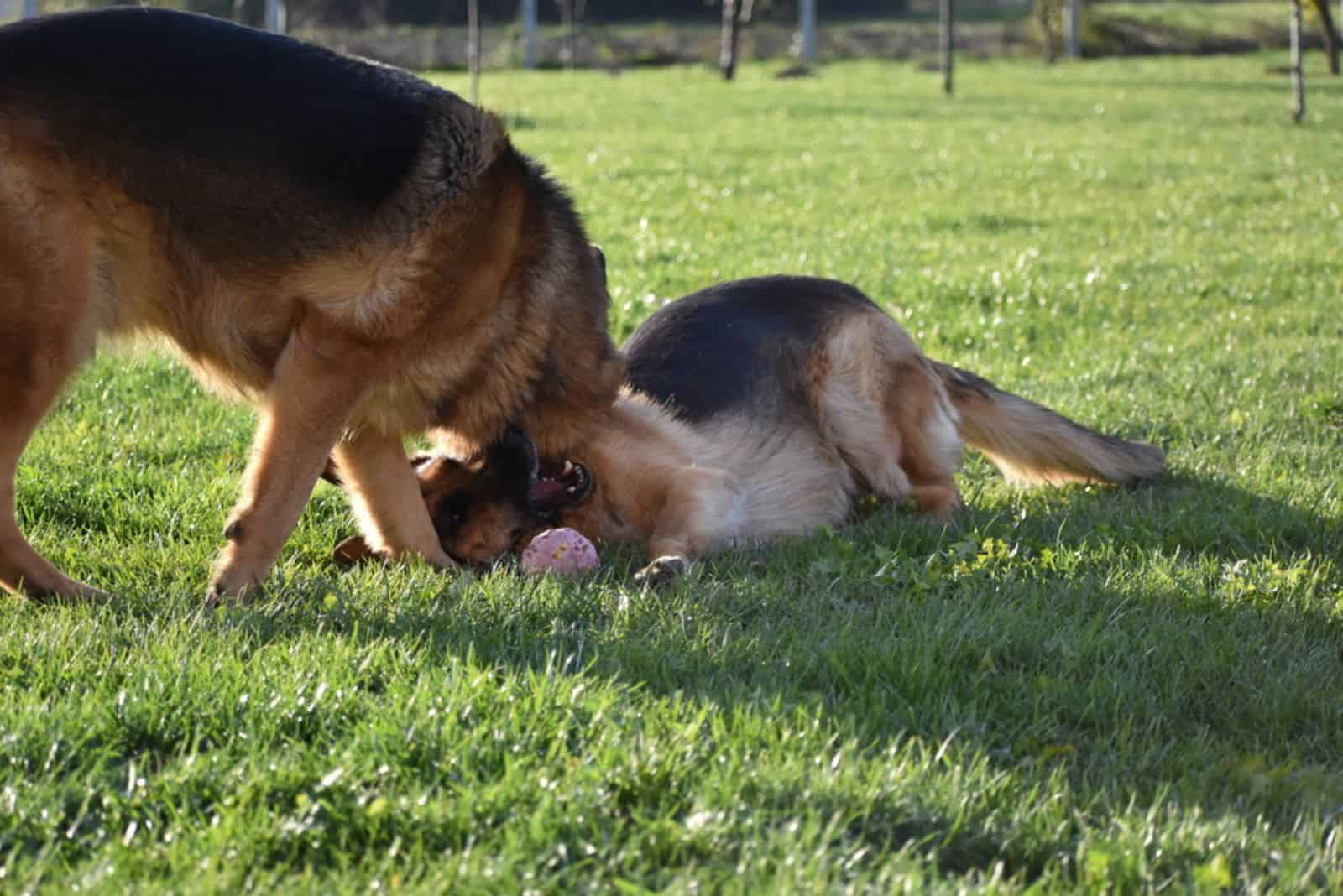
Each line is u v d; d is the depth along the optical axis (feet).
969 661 13.58
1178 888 9.17
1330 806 10.63
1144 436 23.86
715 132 94.22
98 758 10.59
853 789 10.21
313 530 18.25
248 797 9.84
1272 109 110.93
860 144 86.63
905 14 293.23
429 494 17.65
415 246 15.06
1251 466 21.40
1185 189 64.80
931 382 21.36
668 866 9.29
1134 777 11.14
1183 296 38.11
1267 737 12.14
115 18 14.55
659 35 227.81
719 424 19.66
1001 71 171.83
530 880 8.85
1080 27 213.05
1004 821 10.08
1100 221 54.60
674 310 21.54
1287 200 60.80
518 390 17.03
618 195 60.08
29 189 14.01
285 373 15.29
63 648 12.79
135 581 15.79
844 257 43.55
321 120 14.64
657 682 12.67
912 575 15.84
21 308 14.17
